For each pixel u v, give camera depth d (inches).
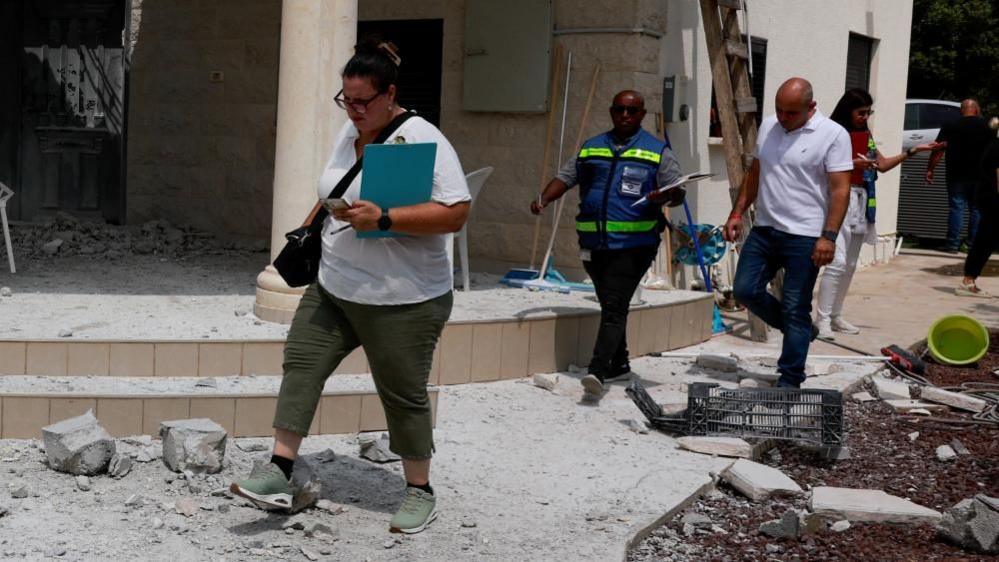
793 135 286.2
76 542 184.1
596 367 284.8
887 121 614.2
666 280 410.6
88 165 498.9
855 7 557.0
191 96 478.0
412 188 180.5
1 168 497.7
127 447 227.6
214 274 379.6
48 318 287.4
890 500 227.0
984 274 591.2
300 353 189.2
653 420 266.2
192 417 236.7
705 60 435.8
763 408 264.7
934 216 706.8
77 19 493.0
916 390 332.8
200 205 478.9
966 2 1109.7
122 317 293.4
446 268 191.5
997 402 315.6
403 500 205.3
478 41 411.8
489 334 298.0
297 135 298.4
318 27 297.4
